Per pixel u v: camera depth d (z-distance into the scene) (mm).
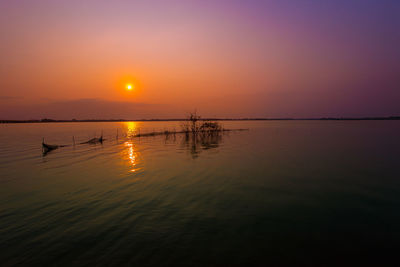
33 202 13250
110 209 12102
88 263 7625
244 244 8664
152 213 11523
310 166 22406
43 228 10109
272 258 7789
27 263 7676
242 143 44125
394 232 9453
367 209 11844
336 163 23812
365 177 18156
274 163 23984
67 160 26828
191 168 21750
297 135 63000
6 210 12125
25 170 21562
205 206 12398
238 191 14883
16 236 9453
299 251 8195
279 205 12477
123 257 7926
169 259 7789
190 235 9344
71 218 11078
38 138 59719
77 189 15539
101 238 9203
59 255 8102
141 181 17344
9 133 82812
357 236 9180
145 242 8859
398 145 38062
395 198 13406
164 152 32781
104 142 48500
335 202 12875
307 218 10852
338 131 79500
